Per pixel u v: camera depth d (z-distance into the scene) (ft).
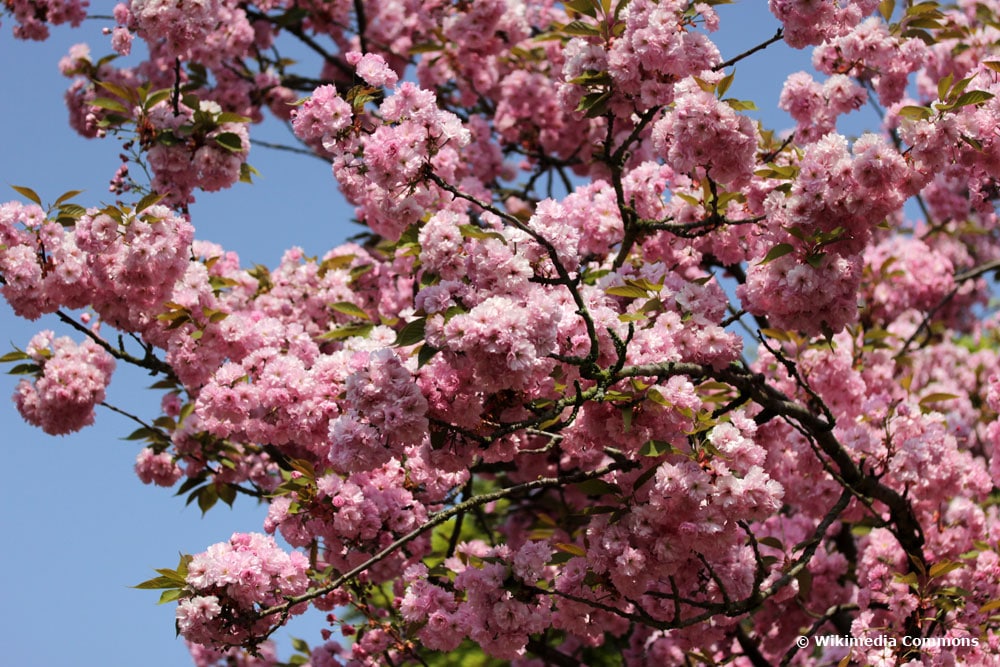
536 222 14.40
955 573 20.01
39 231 18.60
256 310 22.29
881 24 19.80
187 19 19.57
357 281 24.79
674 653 22.98
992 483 21.83
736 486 13.76
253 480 22.61
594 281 16.08
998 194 18.86
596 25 18.69
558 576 16.14
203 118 19.69
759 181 17.89
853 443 19.44
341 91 32.55
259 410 17.53
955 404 30.42
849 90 19.51
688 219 18.75
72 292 18.69
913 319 33.06
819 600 22.80
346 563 17.87
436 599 15.83
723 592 15.23
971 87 17.06
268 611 14.32
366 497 17.65
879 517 18.25
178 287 18.81
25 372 21.35
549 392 14.92
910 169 15.28
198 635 14.11
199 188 20.57
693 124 15.01
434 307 12.54
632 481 15.23
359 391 12.85
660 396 13.78
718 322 15.26
